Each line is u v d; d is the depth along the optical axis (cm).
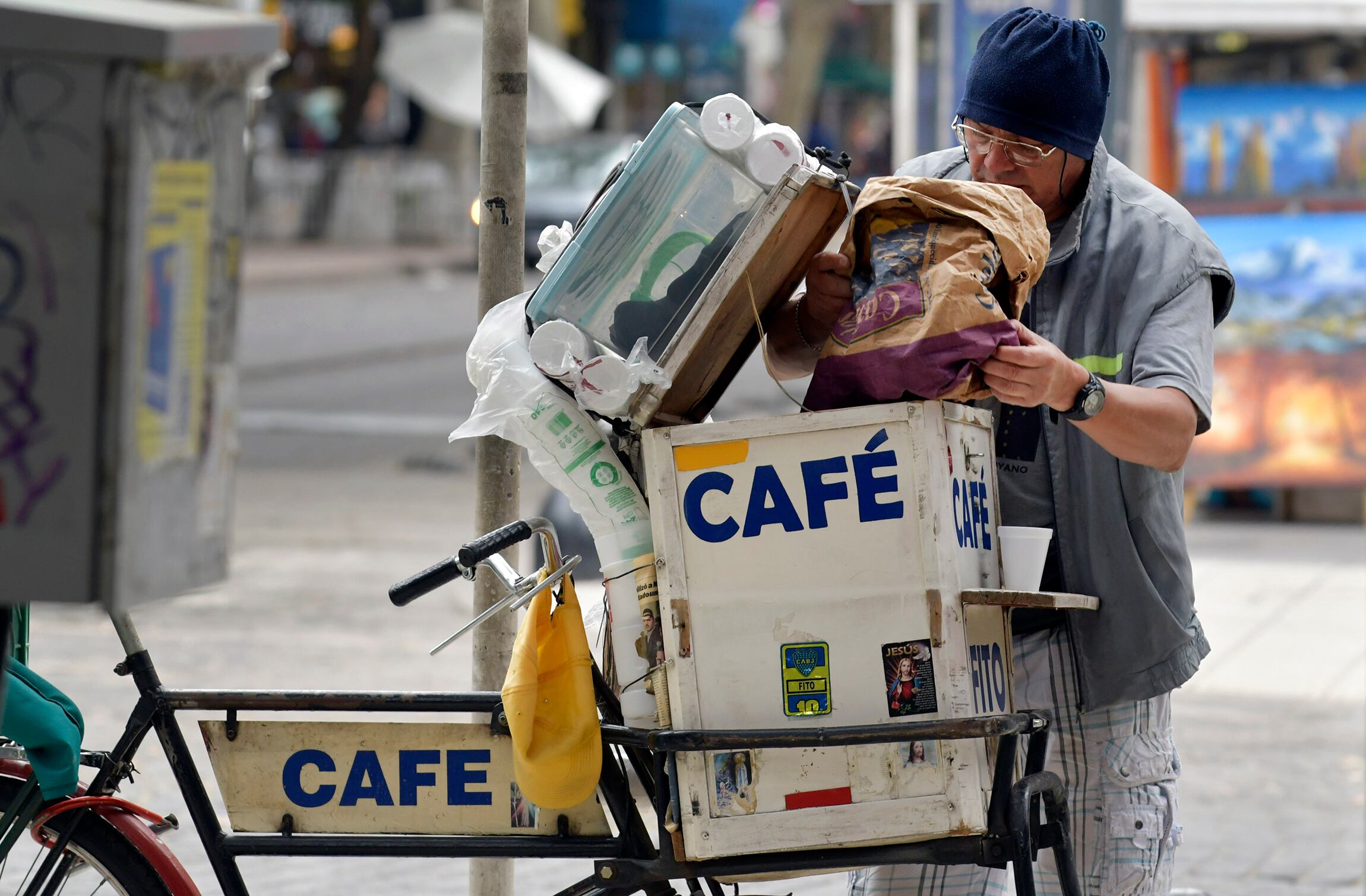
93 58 429
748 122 592
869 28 10712
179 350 463
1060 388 590
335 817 646
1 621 491
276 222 7525
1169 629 688
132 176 434
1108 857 702
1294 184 2212
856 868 605
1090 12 1838
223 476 492
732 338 654
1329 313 2236
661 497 588
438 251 7200
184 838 1098
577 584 1730
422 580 615
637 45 9725
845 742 568
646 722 613
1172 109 2205
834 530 580
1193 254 684
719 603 586
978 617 607
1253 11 2078
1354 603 1839
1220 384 2275
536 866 1092
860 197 607
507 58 784
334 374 3850
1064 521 695
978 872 713
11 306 438
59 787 681
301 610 1775
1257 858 1098
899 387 575
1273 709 1470
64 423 439
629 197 606
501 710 632
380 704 637
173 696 652
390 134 8506
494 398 627
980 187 599
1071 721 705
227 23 456
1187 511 2394
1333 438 2253
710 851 586
